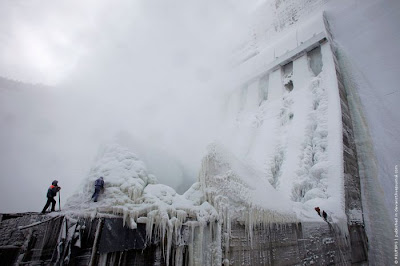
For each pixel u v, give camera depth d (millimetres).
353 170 20359
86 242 6020
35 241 5613
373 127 22734
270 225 10117
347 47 29922
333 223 13961
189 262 7395
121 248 6242
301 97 27875
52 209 7777
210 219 8117
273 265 9430
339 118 21938
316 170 19938
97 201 7277
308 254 11398
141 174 8773
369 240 17484
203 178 9680
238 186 9750
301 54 31562
